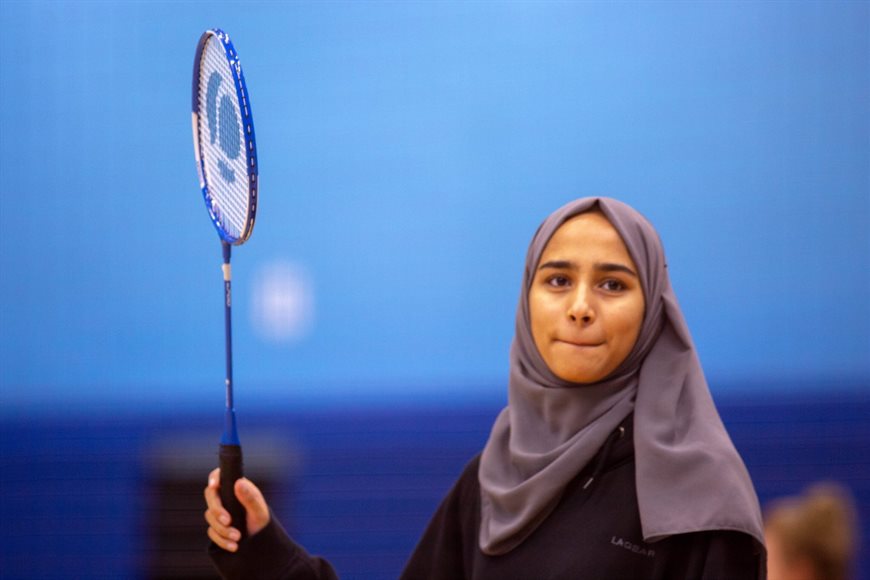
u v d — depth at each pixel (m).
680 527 4.84
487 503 5.49
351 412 17.45
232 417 5.26
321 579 5.43
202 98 5.85
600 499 5.14
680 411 5.20
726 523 4.80
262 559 5.25
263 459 16.78
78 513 16.91
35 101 17.91
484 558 5.35
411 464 17.09
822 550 6.15
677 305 5.40
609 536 5.05
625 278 5.21
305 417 17.44
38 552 16.34
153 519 12.92
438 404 17.47
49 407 18.02
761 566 4.90
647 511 4.93
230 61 5.35
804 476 16.62
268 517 5.32
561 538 5.13
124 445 17.77
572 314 5.14
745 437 16.95
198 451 15.47
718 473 4.93
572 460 5.13
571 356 5.17
